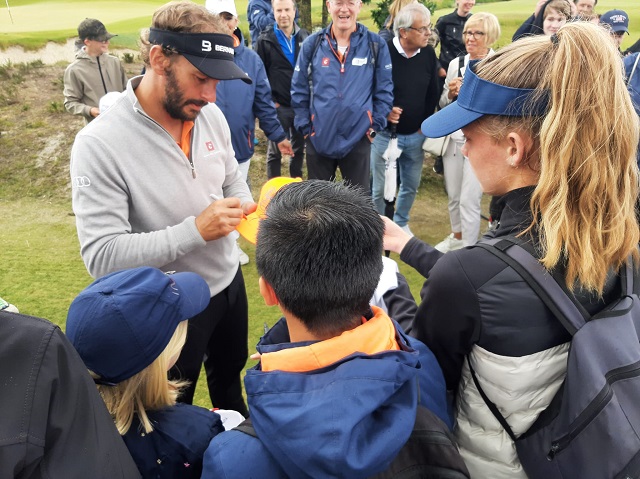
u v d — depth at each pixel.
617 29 3.79
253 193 4.84
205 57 1.46
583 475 0.95
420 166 3.80
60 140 5.45
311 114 3.41
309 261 0.85
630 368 0.93
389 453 0.76
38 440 0.69
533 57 0.98
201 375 2.64
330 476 0.73
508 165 1.05
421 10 3.38
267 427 0.78
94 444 0.77
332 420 0.75
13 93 6.10
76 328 1.06
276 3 4.04
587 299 0.98
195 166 1.69
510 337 0.98
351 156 3.50
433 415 0.91
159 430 1.11
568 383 0.96
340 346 0.84
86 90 4.30
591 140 0.91
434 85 3.65
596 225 0.93
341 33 3.22
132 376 1.09
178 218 1.66
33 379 0.71
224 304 1.91
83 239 1.54
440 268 1.04
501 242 1.01
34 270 3.60
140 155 1.56
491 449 1.11
